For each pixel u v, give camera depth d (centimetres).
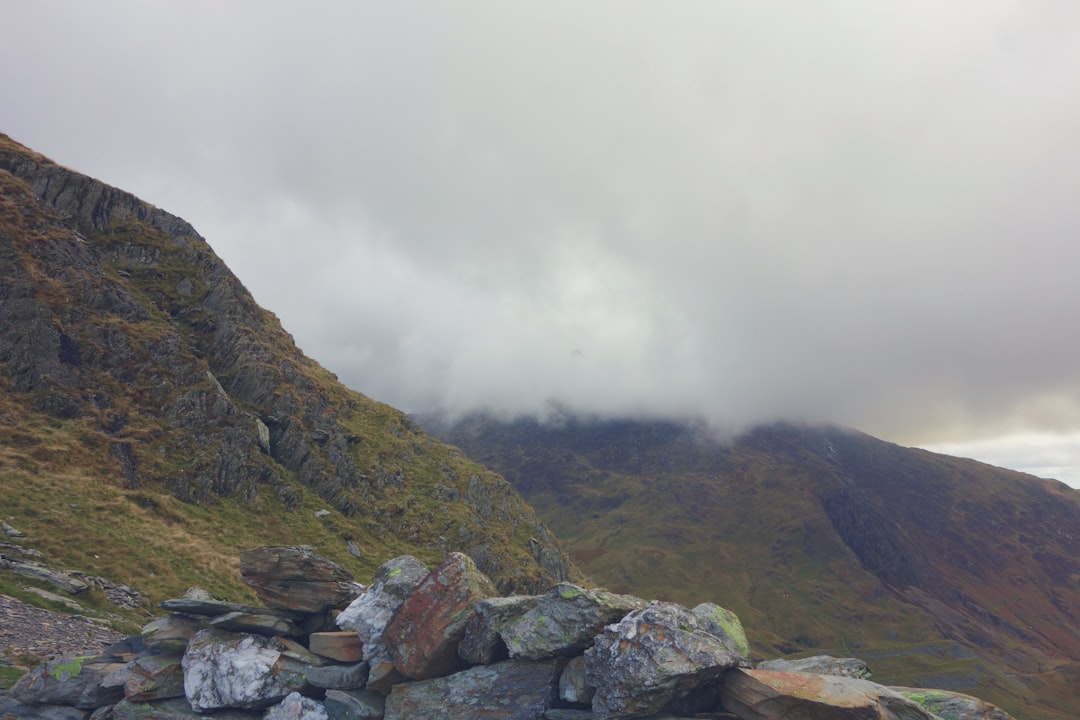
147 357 6512
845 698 1076
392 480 8838
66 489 4328
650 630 1209
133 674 1520
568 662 1329
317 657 1523
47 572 3123
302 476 7394
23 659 2167
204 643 1539
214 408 6625
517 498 12031
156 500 4941
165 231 8906
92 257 7244
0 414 4869
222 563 4419
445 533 8306
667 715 1177
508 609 1386
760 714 1141
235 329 8162
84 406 5534
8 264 6112
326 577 1689
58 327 5944
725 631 1357
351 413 10062
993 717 1177
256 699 1403
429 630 1402
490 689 1317
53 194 7850
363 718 1373
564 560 11431
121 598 3297
